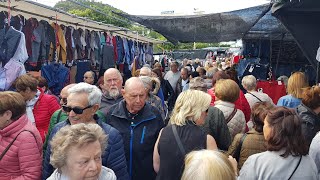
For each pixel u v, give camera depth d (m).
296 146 2.17
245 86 4.91
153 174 3.11
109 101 3.85
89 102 2.53
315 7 4.02
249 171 2.23
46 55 6.28
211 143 2.54
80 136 1.79
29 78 3.83
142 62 13.32
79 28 7.75
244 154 2.79
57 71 6.41
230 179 1.59
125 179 2.58
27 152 2.47
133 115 3.19
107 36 9.04
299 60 9.18
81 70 7.41
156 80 5.17
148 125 3.16
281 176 2.13
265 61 9.83
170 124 2.67
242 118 3.68
